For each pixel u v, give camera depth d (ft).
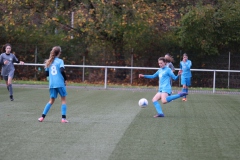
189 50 186.19
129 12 175.83
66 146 51.37
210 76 183.11
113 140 55.16
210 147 52.29
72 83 169.17
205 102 106.32
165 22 191.42
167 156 47.32
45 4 181.27
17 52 192.24
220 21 182.19
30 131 60.64
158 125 67.72
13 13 179.11
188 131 63.00
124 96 117.80
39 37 195.93
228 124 69.97
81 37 191.01
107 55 188.96
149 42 188.65
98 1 171.63
